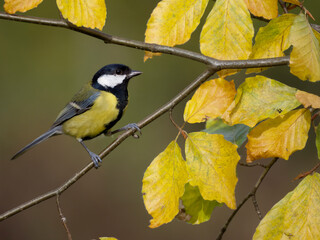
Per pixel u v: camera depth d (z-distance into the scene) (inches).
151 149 788.6
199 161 159.8
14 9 155.6
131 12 831.1
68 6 155.8
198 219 204.1
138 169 781.9
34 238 736.3
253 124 159.6
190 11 171.5
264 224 155.3
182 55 194.4
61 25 195.0
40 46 832.3
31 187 792.9
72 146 829.8
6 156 804.6
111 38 197.3
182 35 172.1
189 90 195.5
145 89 813.9
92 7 156.3
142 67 820.0
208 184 158.1
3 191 786.2
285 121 159.5
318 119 625.6
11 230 743.1
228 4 170.1
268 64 182.9
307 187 154.9
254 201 214.2
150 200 155.5
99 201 764.6
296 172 741.9
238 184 747.4
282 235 153.1
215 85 171.3
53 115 815.7
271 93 161.9
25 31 831.1
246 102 162.1
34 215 759.7
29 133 809.5
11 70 826.2
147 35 172.7
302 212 152.5
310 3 634.2
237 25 169.9
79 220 747.4
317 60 160.2
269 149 158.6
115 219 741.9
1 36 826.8
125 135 204.2
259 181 213.3
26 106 823.1
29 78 824.9
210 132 215.0
